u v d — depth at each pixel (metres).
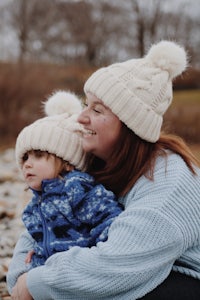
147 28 35.25
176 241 2.68
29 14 37.44
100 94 2.94
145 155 2.93
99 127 2.96
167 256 2.70
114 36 35.75
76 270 2.69
